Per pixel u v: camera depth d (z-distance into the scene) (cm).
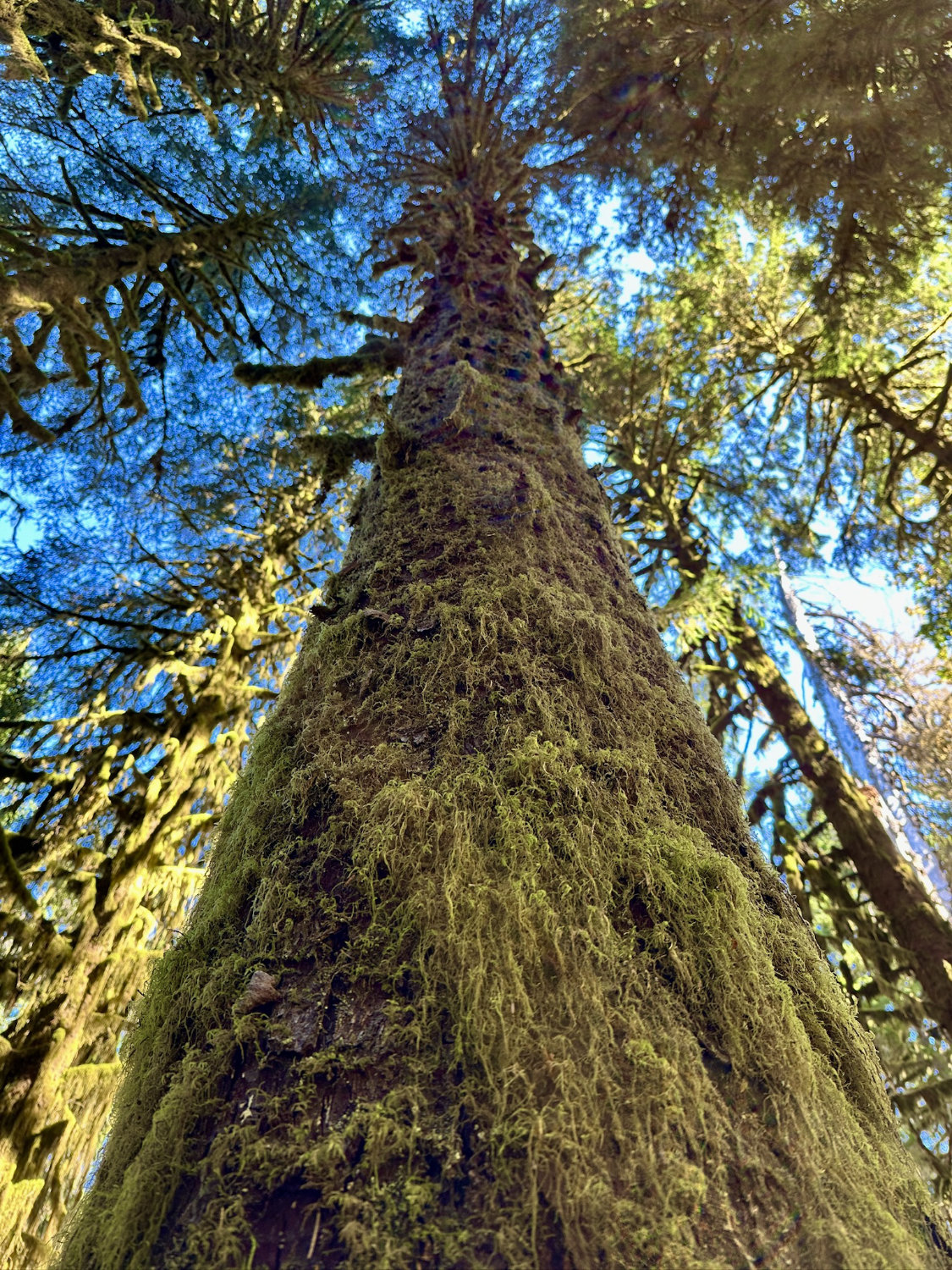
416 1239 89
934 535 846
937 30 457
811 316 853
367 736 161
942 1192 470
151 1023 130
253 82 611
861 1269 91
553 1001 112
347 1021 114
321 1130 101
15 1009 384
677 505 1060
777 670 986
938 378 880
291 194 657
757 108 559
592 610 198
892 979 721
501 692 164
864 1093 126
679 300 996
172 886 478
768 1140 105
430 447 258
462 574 199
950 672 852
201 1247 91
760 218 707
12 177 524
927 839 952
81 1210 110
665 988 118
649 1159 97
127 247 492
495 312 368
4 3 368
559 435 285
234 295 681
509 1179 94
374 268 531
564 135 655
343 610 207
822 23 470
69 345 387
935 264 741
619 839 138
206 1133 106
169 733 536
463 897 122
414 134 586
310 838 145
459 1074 105
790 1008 124
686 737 181
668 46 580
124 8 512
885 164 544
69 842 450
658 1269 87
